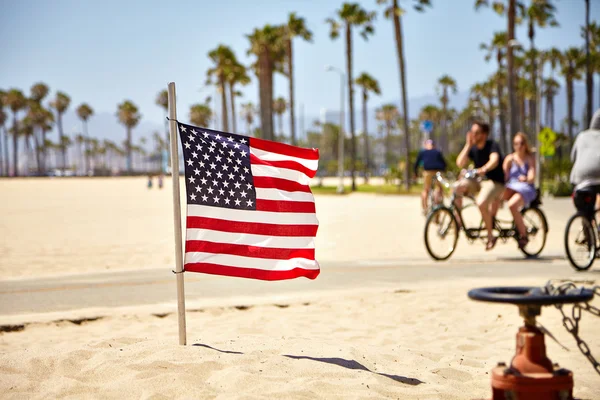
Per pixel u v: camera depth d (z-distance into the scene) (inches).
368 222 879.7
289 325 266.5
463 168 457.7
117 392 159.0
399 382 175.2
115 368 175.0
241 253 194.2
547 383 106.0
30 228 852.0
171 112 193.2
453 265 430.9
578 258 400.2
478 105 4429.1
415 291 333.4
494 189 435.5
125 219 1005.8
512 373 108.6
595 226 396.2
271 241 195.8
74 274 421.1
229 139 198.2
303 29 2444.6
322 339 231.0
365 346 216.7
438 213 452.4
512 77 1638.8
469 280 366.0
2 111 6289.4
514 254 496.7
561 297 107.0
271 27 2600.9
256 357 187.0
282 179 198.2
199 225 194.4
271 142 199.6
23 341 247.3
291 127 2445.9
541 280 357.7
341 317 284.4
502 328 257.1
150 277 400.8
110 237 727.7
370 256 506.9
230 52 3184.1
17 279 402.6
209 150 195.6
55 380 169.8
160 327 265.3
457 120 6427.2
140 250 595.8
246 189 195.9
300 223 197.6
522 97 3523.6
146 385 161.3
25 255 562.3
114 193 2106.3
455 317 278.4
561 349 223.6
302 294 331.9
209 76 3213.6
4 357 192.2
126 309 299.1
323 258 497.4
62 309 305.4
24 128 6668.3
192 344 204.8
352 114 2284.7
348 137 6589.6
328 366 181.9
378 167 6569.9
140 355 186.4
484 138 438.0
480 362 205.2
